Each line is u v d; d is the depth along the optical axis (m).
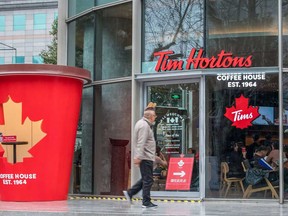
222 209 10.41
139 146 10.12
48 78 12.22
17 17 86.50
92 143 13.88
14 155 12.07
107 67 13.78
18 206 11.07
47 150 12.20
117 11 13.71
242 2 12.31
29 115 12.13
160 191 12.59
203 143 12.20
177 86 12.72
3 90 12.23
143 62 13.09
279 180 11.65
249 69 12.07
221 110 12.18
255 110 11.98
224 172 12.08
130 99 13.21
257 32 12.14
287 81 11.90
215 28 12.42
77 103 12.84
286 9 12.04
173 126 12.68
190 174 12.37
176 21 12.84
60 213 9.87
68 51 15.32
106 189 13.48
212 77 12.29
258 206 11.05
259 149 11.91
